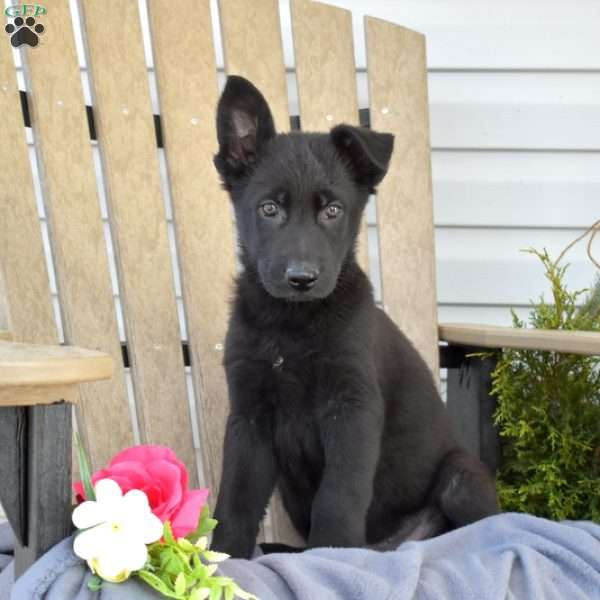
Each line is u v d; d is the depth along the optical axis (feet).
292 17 4.41
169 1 4.19
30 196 3.90
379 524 4.03
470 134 5.00
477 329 4.14
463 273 5.06
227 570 2.92
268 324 3.72
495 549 3.32
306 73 4.43
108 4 4.08
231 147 3.86
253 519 3.79
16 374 2.68
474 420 4.27
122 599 2.67
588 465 4.21
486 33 4.95
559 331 3.89
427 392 4.07
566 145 4.99
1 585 3.07
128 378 4.69
